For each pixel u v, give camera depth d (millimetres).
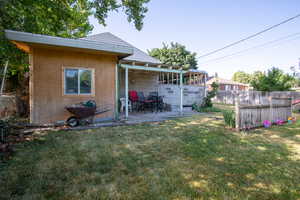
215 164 2479
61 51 5141
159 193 1766
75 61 5355
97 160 2576
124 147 3178
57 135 3928
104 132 4285
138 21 5262
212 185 1933
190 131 4469
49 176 2078
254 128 4965
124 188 1852
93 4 4824
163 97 9875
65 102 5242
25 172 2158
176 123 5586
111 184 1929
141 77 10156
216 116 7234
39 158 2598
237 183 1985
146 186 1895
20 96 6883
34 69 4785
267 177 2127
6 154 2670
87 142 3439
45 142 3385
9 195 1688
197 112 8742
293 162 2580
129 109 8773
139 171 2248
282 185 1959
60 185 1892
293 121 6082
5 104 6477
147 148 3137
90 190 1809
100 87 5801
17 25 4559
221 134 4203
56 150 2957
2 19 4105
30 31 4910
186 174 2178
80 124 4969
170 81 12602
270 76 12250
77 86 5414
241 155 2836
